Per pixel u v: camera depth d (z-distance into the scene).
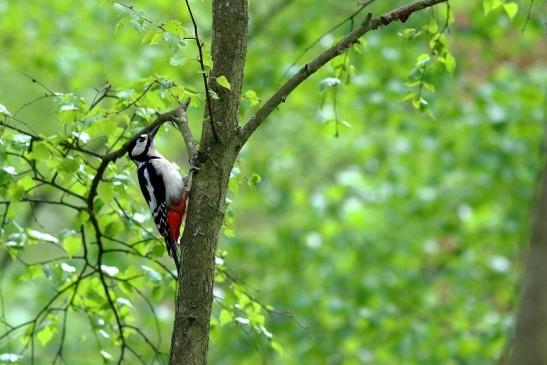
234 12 6.55
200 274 6.29
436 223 14.70
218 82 6.15
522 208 14.09
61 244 9.14
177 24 6.27
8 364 7.75
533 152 13.95
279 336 13.80
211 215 6.36
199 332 6.25
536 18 13.76
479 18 14.10
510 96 13.98
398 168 14.57
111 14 14.48
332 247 14.59
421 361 13.24
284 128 16.59
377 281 13.93
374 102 13.29
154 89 7.38
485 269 14.36
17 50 14.61
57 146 7.38
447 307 13.95
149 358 13.43
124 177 7.60
